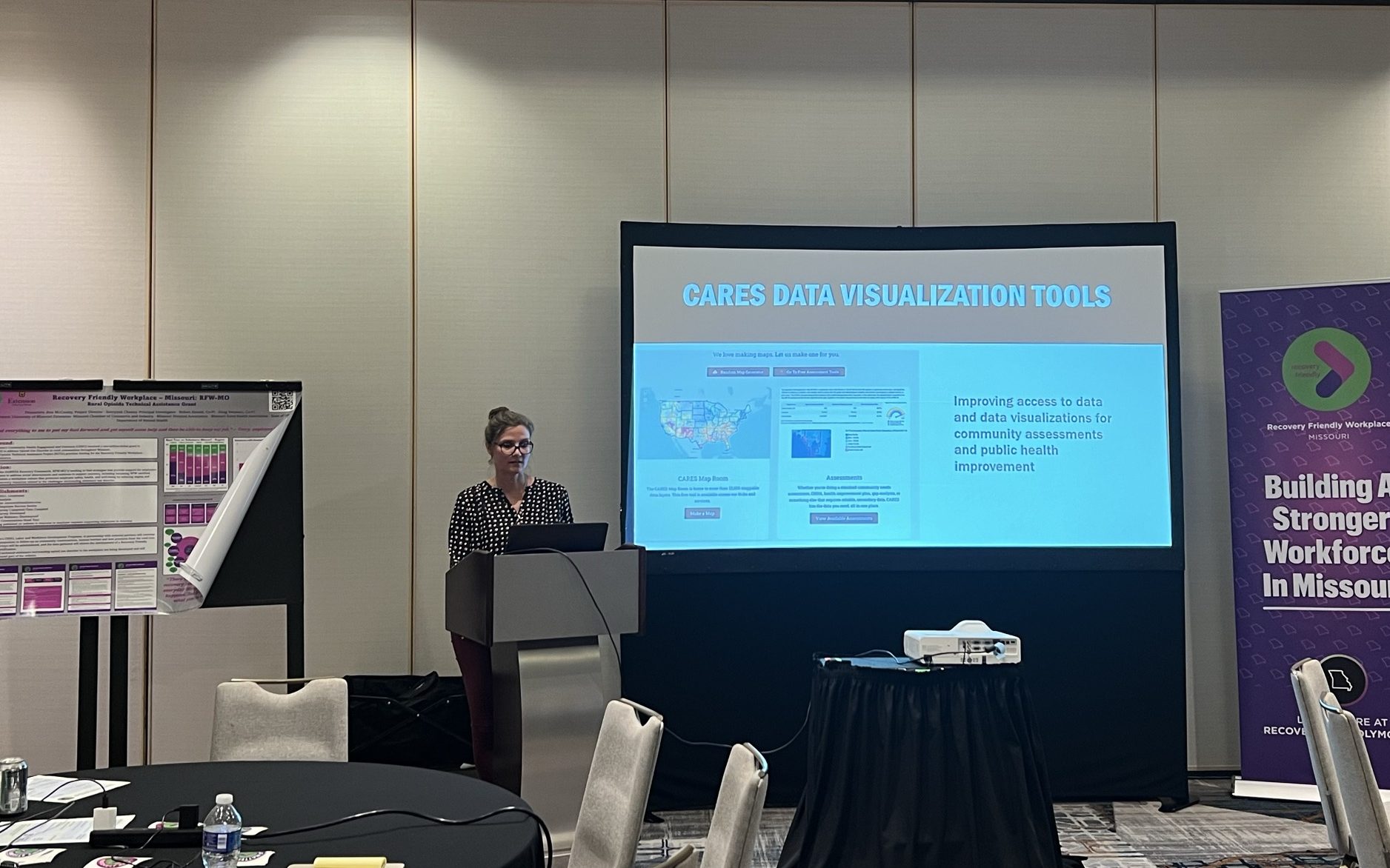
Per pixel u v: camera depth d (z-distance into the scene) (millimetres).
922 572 5078
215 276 5156
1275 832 4398
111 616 4336
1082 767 5004
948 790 3617
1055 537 4973
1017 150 5371
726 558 4922
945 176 5363
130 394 4363
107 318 5109
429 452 5207
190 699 5086
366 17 5254
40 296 5090
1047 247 5047
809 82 5355
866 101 5359
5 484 4215
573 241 5285
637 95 5320
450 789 2713
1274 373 4957
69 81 5133
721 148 5328
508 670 3617
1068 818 4691
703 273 4984
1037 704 5043
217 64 5191
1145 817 4684
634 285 4953
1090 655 5062
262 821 2439
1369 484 4832
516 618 3473
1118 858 4102
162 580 4328
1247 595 4945
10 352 5074
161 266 5137
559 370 5266
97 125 5137
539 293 5270
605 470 5270
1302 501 4902
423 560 5191
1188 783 5168
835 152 5352
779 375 4992
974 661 3707
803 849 3727
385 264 5215
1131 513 4973
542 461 5242
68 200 5113
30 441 4250
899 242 5055
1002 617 5086
